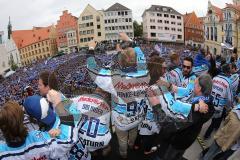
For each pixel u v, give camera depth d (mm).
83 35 101750
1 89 42719
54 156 3076
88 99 3771
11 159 2893
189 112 3664
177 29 96500
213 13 69312
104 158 4684
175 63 5543
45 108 3096
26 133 2873
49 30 114375
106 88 3961
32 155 2959
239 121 4297
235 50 10875
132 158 4660
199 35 93625
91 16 98812
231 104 5824
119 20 97625
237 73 7266
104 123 3811
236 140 4457
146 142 4621
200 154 5137
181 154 3957
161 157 3975
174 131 3801
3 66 91688
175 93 4262
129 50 3994
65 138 3123
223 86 5656
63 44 108312
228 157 4527
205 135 5750
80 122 3693
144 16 98562
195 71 6980
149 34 96125
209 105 3787
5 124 2752
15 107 2787
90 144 3758
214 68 7289
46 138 3020
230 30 61281
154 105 3812
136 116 4191
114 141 5066
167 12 97250
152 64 3945
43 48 116250
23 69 59531
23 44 120125
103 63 4145
